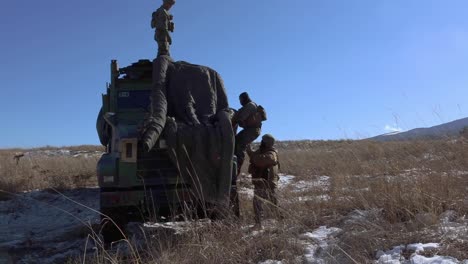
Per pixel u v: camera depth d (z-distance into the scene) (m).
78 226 8.84
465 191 6.55
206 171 6.95
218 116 7.43
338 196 7.11
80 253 6.87
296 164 15.66
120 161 7.16
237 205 7.39
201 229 6.02
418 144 9.34
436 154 8.56
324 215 6.65
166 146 7.07
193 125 7.14
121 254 6.05
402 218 5.92
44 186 14.30
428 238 5.04
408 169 8.02
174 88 7.89
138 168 7.26
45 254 7.18
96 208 11.04
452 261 4.35
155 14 9.09
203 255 5.21
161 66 7.95
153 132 6.70
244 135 7.62
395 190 6.43
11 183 14.09
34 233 8.97
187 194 7.20
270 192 6.77
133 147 7.16
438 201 6.08
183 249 5.55
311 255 5.06
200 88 8.00
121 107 8.85
